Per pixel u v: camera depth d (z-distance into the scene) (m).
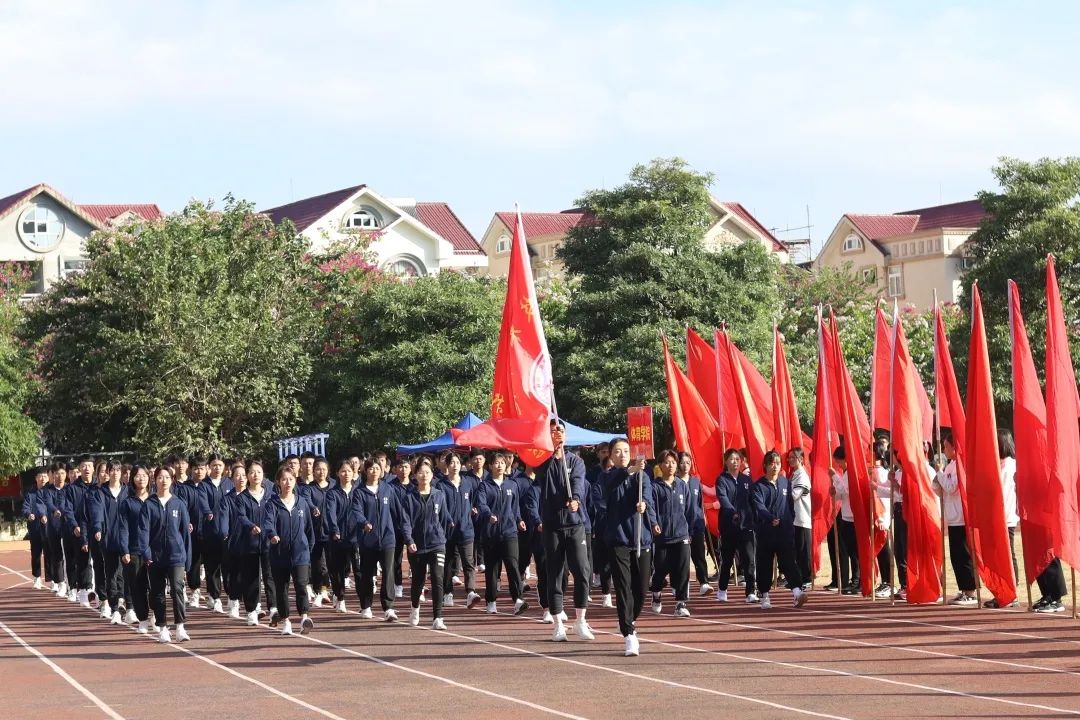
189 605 19.45
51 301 39.69
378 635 15.14
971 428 15.53
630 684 11.16
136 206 63.53
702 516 17.98
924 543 16.34
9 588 24.59
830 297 48.88
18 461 38.00
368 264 46.19
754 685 10.93
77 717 10.53
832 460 18.55
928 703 9.92
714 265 35.00
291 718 10.10
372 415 35.16
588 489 17.61
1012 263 34.06
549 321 41.66
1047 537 14.53
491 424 14.07
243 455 37.00
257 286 38.41
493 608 17.36
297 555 15.41
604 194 36.25
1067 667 11.45
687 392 20.20
